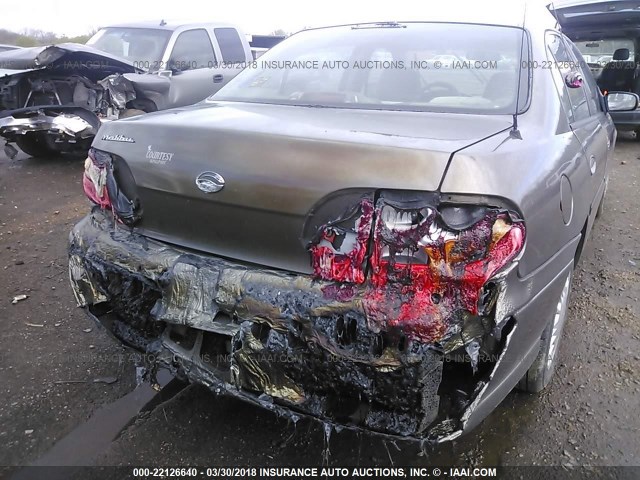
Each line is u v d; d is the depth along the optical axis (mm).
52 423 2506
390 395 1776
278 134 1937
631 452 2379
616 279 3979
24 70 6785
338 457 2340
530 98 2443
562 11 8742
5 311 3424
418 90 2572
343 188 1771
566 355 3045
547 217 1981
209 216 2035
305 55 3002
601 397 2711
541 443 2420
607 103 4023
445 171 1712
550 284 2107
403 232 1698
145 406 2629
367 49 2852
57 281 3863
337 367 1803
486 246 1685
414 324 1684
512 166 1861
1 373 2824
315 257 1843
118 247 2268
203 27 8117
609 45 8734
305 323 1821
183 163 2062
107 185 2326
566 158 2312
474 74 2574
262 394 1961
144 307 2283
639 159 7855
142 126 2248
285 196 1854
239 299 1926
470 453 2363
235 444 2402
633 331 3285
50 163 7387
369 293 1752
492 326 1751
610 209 5605
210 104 2801
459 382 1851
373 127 2104
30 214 5328
